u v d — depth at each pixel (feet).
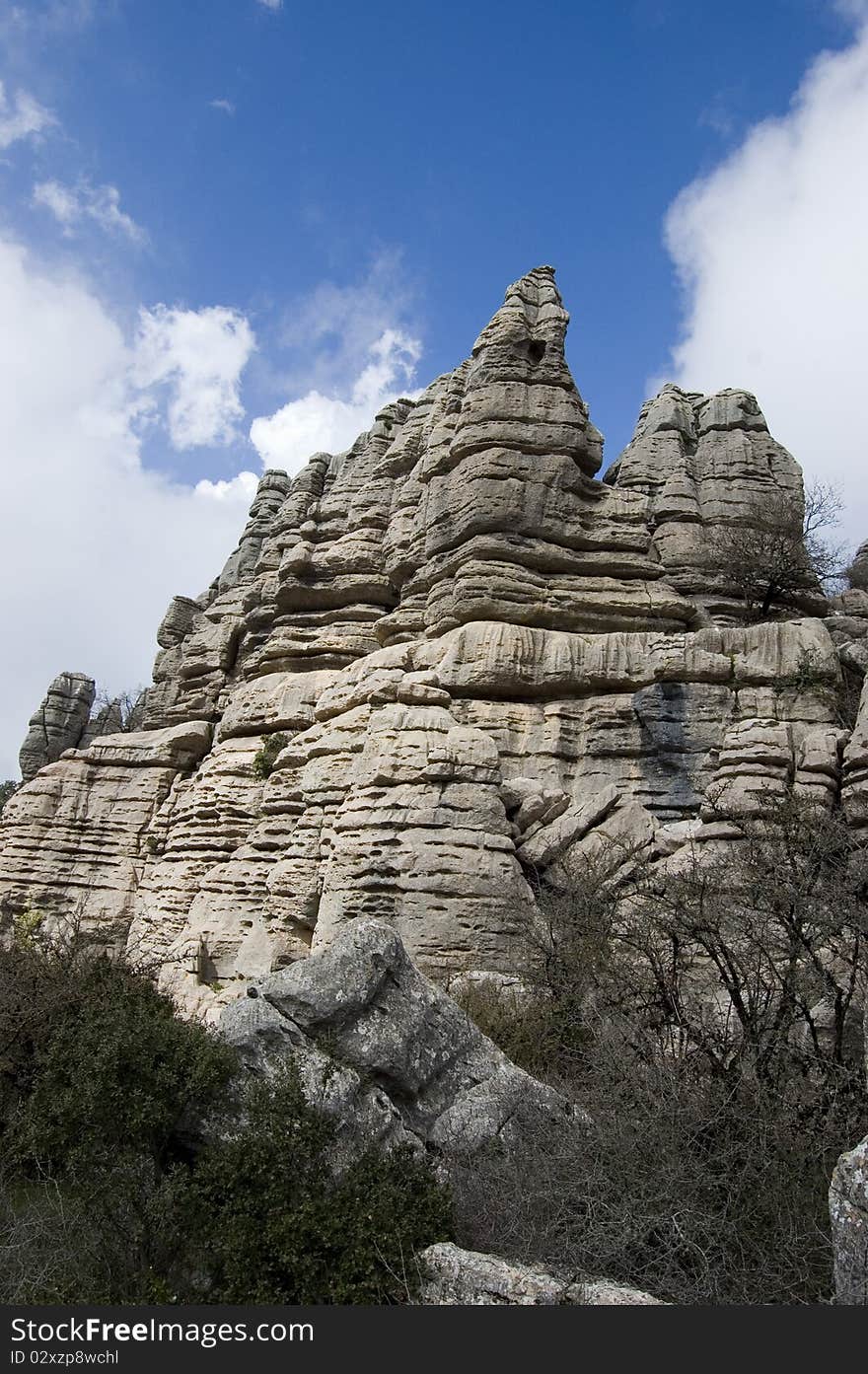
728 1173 29.63
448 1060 36.14
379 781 77.30
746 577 106.32
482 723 88.43
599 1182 29.48
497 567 97.55
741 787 71.41
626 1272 27.89
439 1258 27.48
